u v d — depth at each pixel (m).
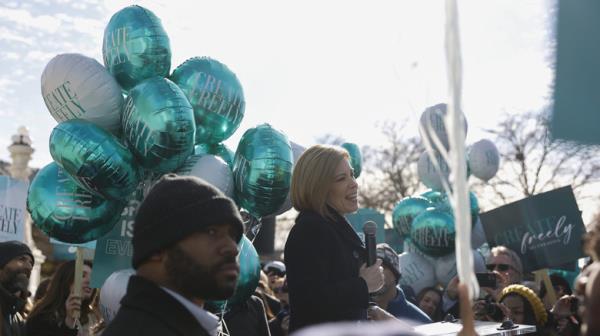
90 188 3.85
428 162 7.75
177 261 1.87
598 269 1.50
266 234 12.84
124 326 1.84
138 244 1.91
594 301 1.48
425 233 7.04
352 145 6.41
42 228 4.10
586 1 2.03
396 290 4.23
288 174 4.12
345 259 3.15
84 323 4.81
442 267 7.25
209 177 4.05
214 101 4.15
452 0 1.42
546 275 6.15
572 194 6.30
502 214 6.59
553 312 4.76
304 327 3.05
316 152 3.30
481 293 4.95
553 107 2.08
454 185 1.45
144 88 3.82
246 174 4.09
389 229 9.71
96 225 4.08
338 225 3.24
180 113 3.75
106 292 3.97
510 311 4.60
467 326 1.48
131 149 3.89
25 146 21.41
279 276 8.38
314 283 3.04
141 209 1.93
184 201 1.88
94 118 3.98
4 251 4.26
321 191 3.22
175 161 3.86
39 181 4.11
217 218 1.88
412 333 1.06
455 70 1.41
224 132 4.30
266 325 4.51
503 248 6.02
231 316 4.23
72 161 3.76
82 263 4.55
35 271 17.94
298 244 3.14
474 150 8.43
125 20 4.09
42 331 4.51
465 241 1.47
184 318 1.86
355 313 3.04
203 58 4.29
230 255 1.90
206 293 1.88
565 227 6.25
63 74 3.97
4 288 4.20
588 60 2.04
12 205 5.97
